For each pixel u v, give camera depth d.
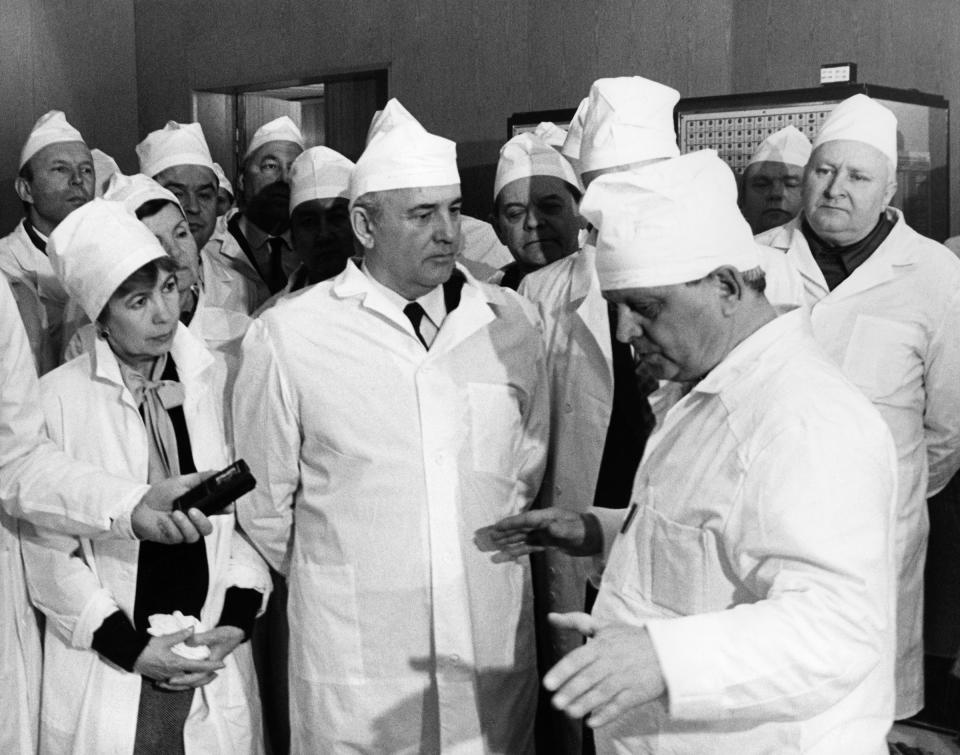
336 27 5.46
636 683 1.26
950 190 3.95
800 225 2.87
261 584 2.39
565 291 2.69
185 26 6.03
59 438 2.27
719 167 1.49
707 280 1.44
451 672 2.23
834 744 1.39
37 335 2.93
